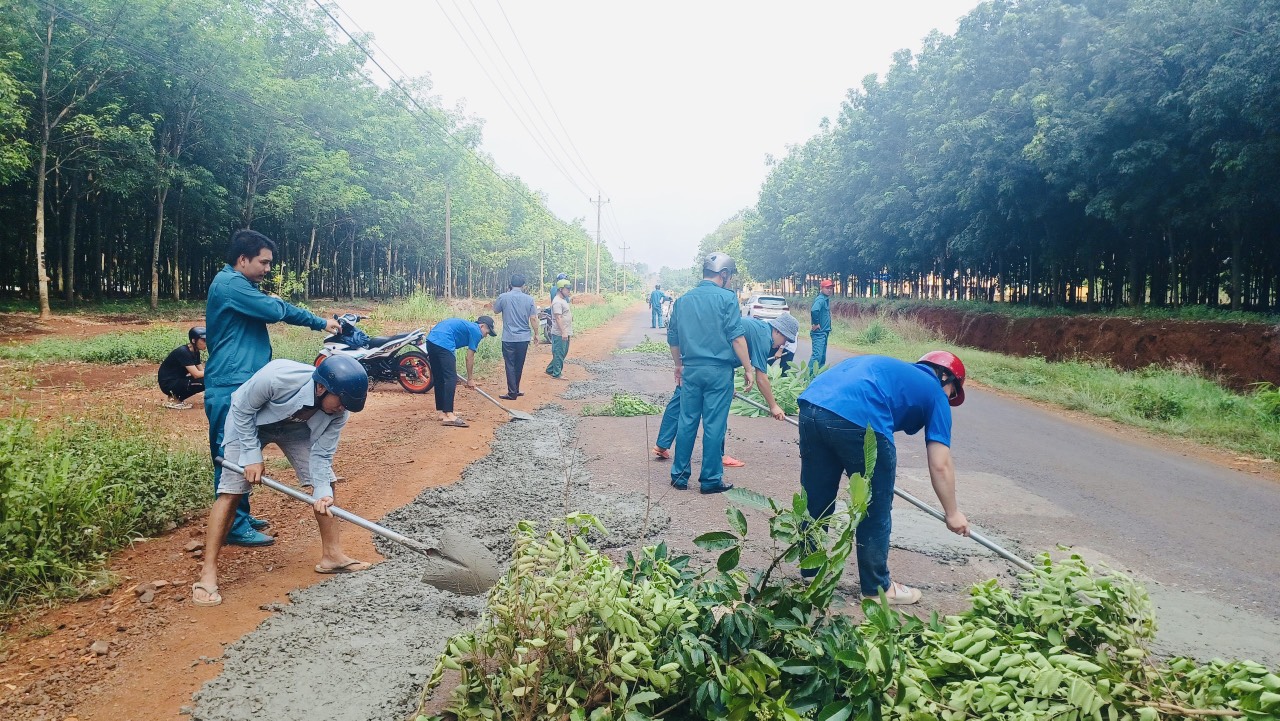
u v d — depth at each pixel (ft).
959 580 13.56
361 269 165.27
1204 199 49.42
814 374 30.42
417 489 18.42
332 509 12.39
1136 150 48.14
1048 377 47.16
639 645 6.98
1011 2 66.90
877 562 11.94
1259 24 41.04
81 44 68.90
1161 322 50.34
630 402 30.73
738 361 19.13
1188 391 36.99
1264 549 16.06
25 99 66.80
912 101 90.53
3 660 9.86
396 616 11.26
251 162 97.45
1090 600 10.16
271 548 14.24
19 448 14.67
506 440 24.91
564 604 7.29
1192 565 14.89
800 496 8.61
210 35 81.15
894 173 96.84
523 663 7.54
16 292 92.68
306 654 9.98
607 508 17.06
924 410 11.75
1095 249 65.92
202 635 10.58
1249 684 6.78
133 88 77.20
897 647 7.88
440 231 162.81
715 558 13.99
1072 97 53.88
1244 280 63.31
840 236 122.11
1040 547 15.65
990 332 70.69
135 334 46.75
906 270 111.96
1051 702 7.46
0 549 11.79
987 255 81.35
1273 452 27.20
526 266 270.87
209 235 103.35
